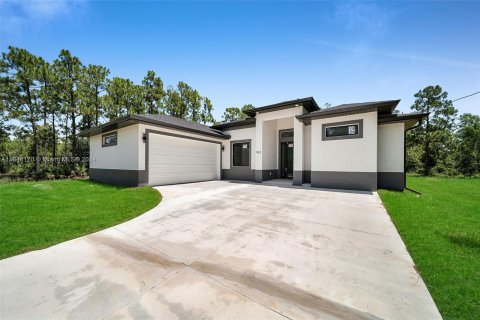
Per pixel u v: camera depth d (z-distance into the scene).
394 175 8.55
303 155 10.69
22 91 15.95
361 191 8.05
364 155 8.21
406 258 2.74
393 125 8.61
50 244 3.14
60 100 17.20
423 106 23.59
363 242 3.26
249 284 2.14
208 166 12.48
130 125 9.16
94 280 2.19
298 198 6.76
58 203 5.46
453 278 2.23
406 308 1.79
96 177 11.74
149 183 9.13
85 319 1.64
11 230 3.56
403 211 4.96
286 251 2.94
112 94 19.11
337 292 2.01
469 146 19.77
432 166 22.03
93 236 3.50
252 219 4.48
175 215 4.80
